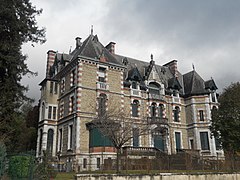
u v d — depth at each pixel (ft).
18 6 65.16
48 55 123.03
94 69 98.73
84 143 89.45
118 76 104.12
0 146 44.55
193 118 119.55
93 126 87.20
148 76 118.01
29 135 130.93
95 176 52.44
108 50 121.49
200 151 113.60
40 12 71.20
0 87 61.16
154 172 61.36
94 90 96.43
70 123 94.89
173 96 122.21
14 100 64.34
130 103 106.52
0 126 60.75
